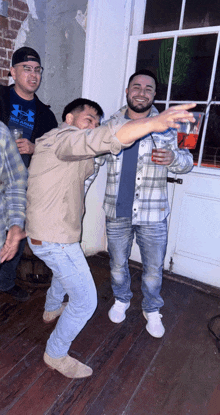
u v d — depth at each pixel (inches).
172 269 116.6
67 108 57.0
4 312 87.0
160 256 77.1
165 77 107.3
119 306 87.9
